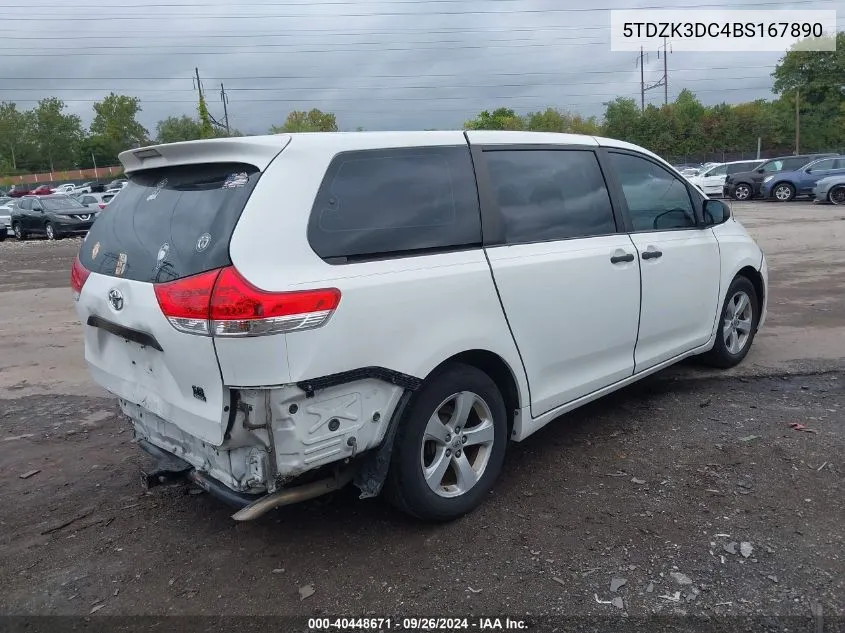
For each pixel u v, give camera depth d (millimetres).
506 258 3643
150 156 3436
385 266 3133
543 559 3211
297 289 2814
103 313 3352
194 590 3123
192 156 3221
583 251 4070
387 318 3080
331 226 3025
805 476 3879
